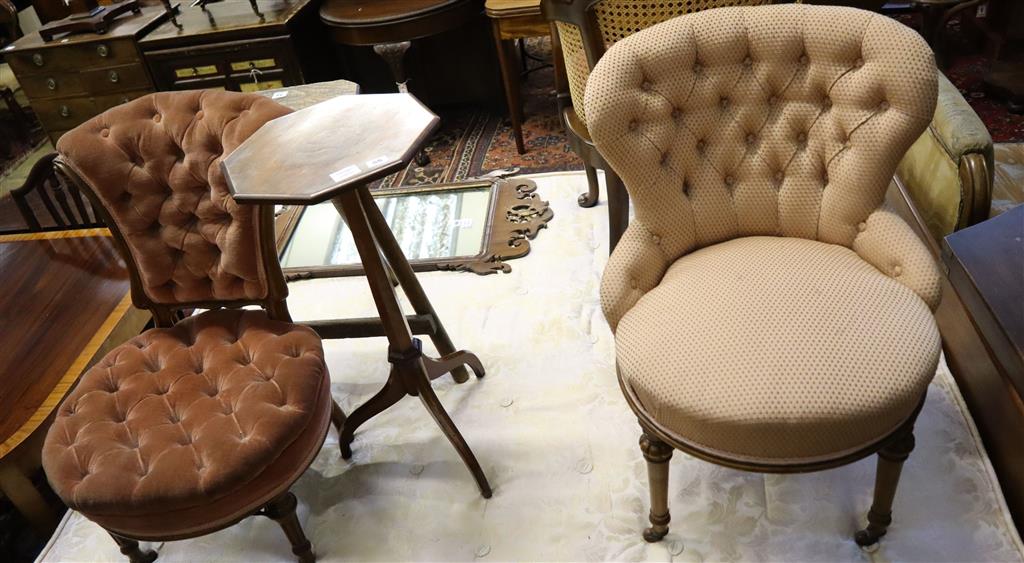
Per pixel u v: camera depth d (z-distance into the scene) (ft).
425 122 4.36
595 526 4.75
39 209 10.03
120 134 4.66
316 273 7.45
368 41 8.74
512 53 8.61
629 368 3.89
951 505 4.50
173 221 4.77
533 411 5.62
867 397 3.46
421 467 5.36
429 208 8.22
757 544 4.49
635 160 4.17
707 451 3.72
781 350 3.62
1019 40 9.08
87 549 5.13
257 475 4.11
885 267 4.09
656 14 5.07
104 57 9.17
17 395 5.06
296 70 9.11
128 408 4.46
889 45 3.76
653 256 4.37
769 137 4.29
